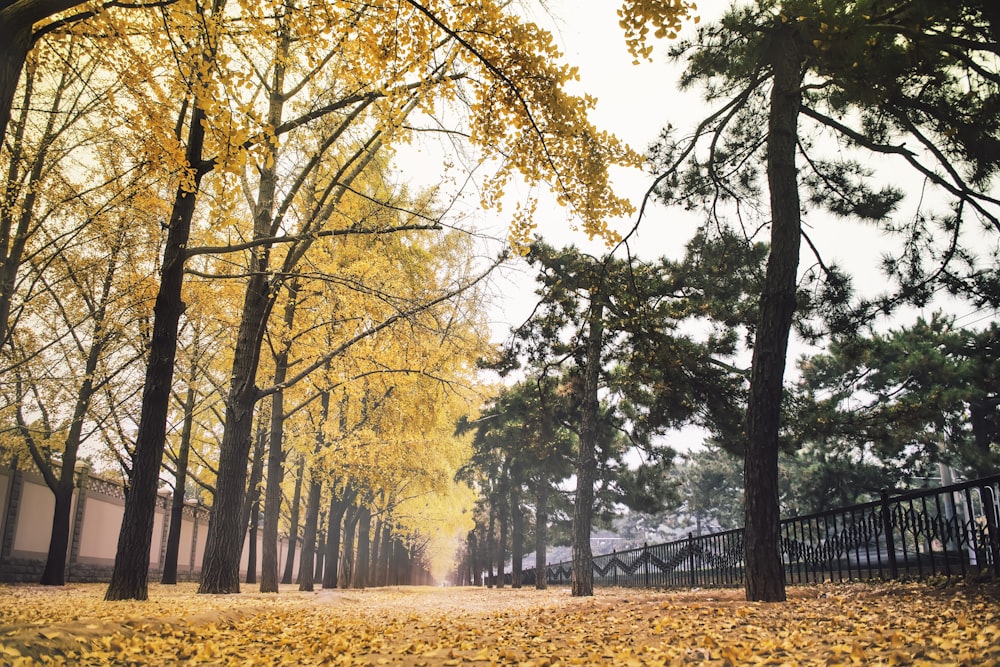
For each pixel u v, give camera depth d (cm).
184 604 784
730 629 520
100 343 1483
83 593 1144
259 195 1304
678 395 1534
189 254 917
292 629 651
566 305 1515
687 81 1034
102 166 1198
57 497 1600
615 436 2600
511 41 625
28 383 1441
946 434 2119
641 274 1508
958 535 671
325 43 635
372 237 1198
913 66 722
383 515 3139
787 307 793
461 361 1391
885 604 572
